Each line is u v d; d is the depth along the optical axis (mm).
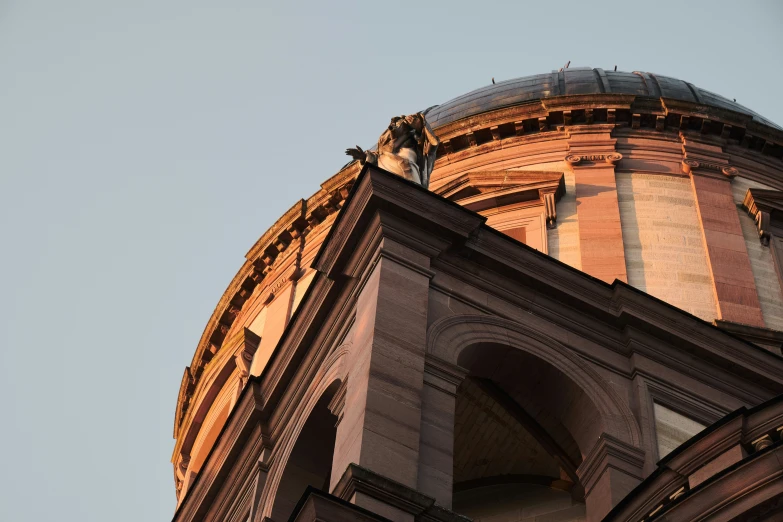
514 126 39438
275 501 25469
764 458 18484
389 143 27922
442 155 39969
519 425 25938
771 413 19781
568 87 42094
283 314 39781
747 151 39469
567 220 36000
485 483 27234
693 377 26188
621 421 24578
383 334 23016
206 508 28812
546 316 25703
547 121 39375
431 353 23422
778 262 35875
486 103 41906
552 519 25594
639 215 36375
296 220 41781
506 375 25188
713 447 19953
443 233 25297
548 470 26453
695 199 37094
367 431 21312
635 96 39375
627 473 23703
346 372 23766
